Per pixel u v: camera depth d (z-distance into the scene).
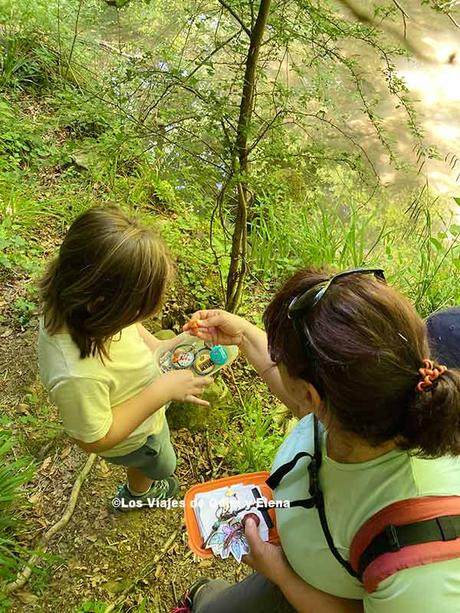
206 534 1.52
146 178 3.81
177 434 2.59
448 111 5.59
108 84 2.74
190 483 2.45
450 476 1.03
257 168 2.48
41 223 3.49
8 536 2.17
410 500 0.99
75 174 3.79
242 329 1.77
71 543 2.20
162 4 4.15
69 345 1.52
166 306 3.05
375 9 2.42
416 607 0.93
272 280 3.49
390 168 4.97
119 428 1.64
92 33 4.93
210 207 3.23
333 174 4.47
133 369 1.65
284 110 2.24
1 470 2.17
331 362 0.92
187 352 1.80
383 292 0.96
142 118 2.30
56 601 2.05
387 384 0.90
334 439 1.09
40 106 4.39
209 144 2.34
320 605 1.26
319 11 2.13
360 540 1.04
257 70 2.17
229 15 2.53
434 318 1.64
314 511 1.20
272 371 1.70
